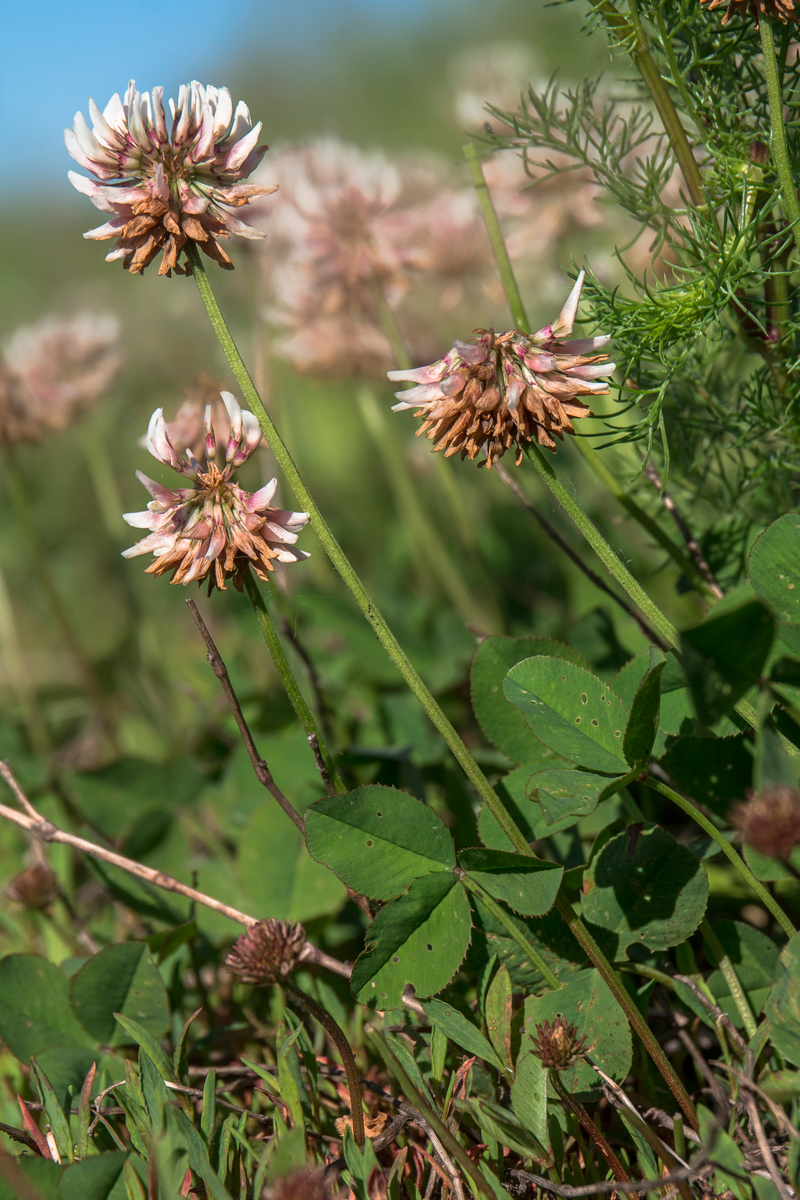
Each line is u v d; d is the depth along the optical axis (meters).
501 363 0.28
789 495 0.36
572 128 0.35
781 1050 0.28
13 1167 0.28
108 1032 0.33
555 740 0.30
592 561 0.43
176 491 0.29
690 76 0.33
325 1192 0.27
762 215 0.31
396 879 0.30
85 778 0.41
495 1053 0.30
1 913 0.39
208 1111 0.30
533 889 0.30
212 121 0.29
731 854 0.29
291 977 0.32
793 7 0.30
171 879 0.33
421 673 0.46
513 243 0.48
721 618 0.29
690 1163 0.29
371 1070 0.33
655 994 0.32
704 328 0.32
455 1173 0.29
